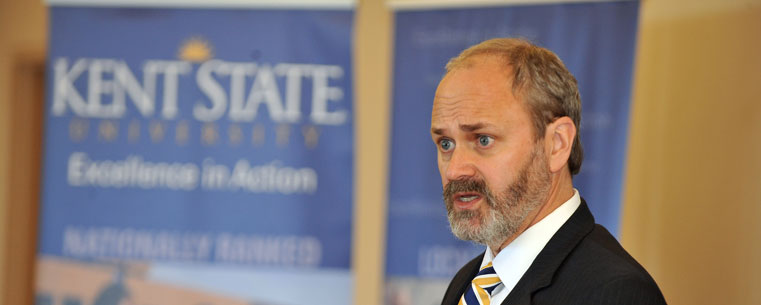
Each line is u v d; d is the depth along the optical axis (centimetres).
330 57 660
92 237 676
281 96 664
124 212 674
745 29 512
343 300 661
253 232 666
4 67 777
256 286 668
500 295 247
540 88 247
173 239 673
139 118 673
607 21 602
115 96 674
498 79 246
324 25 661
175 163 671
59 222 677
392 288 652
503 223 244
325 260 661
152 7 674
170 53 672
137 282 675
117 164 674
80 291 678
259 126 666
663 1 607
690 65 573
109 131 674
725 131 525
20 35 777
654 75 612
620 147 592
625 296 215
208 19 671
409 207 646
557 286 230
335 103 659
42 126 788
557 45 611
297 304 665
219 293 670
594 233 248
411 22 646
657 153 601
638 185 615
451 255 641
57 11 679
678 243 565
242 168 666
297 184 662
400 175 648
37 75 781
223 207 669
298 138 662
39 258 679
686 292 551
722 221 518
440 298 643
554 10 614
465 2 633
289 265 665
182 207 671
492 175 244
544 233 246
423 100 643
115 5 675
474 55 254
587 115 599
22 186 786
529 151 245
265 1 665
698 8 566
